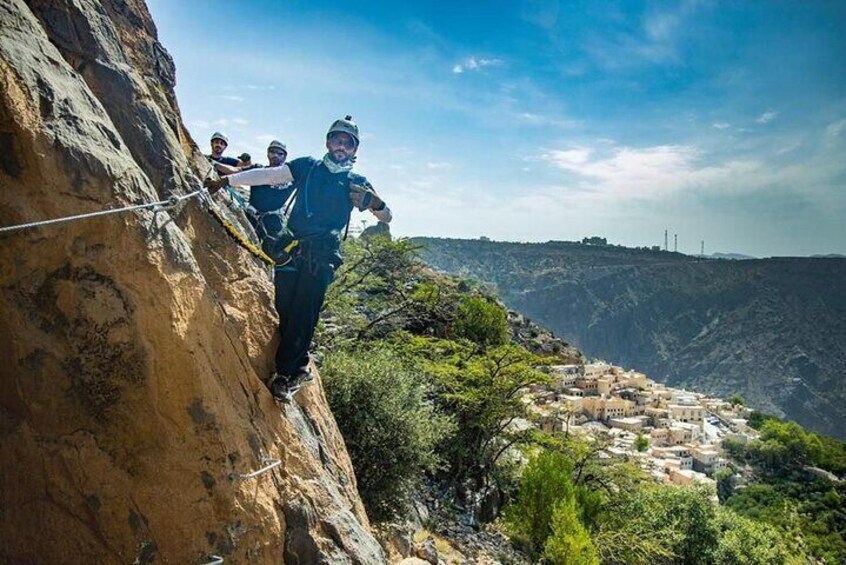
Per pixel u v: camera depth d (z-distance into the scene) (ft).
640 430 238.89
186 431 10.67
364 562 14.19
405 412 37.93
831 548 158.10
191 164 15.84
